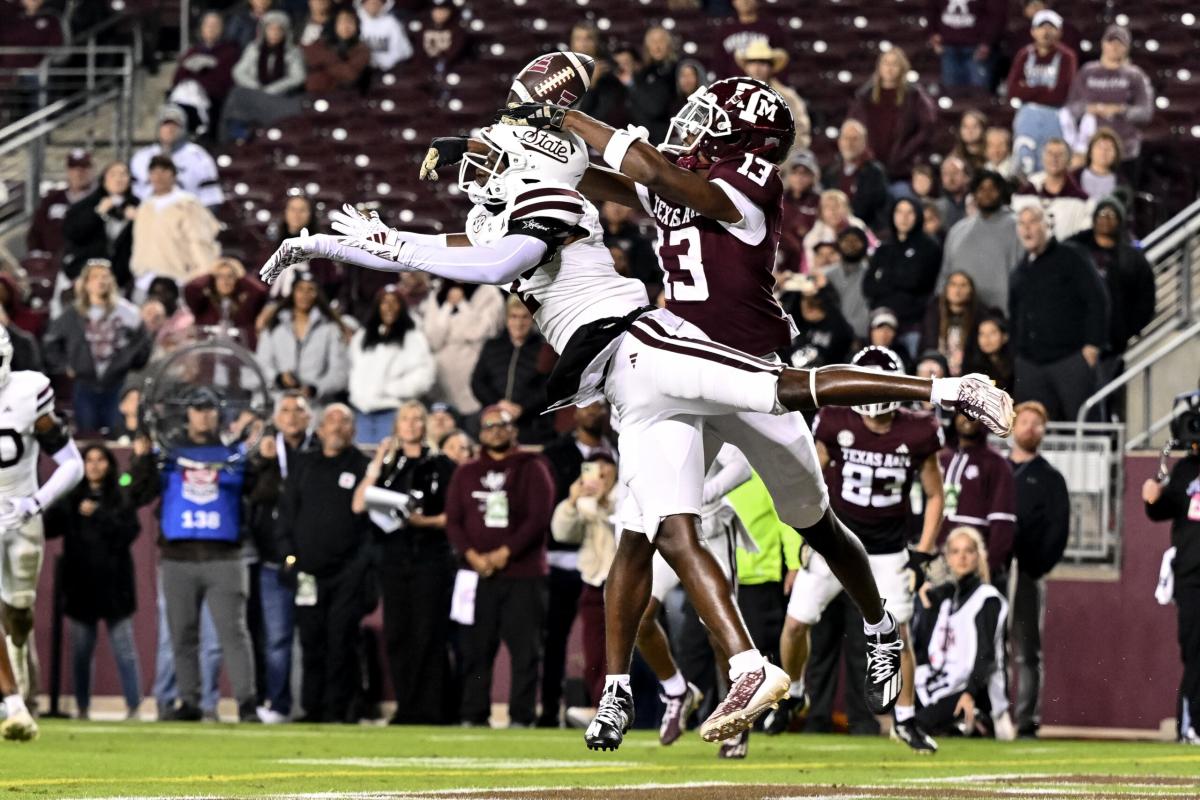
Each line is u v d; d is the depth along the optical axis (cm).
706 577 1260
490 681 2728
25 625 2230
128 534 2911
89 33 4488
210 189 3912
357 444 3062
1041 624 2745
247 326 3297
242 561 2803
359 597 2784
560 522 2720
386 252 1288
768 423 1320
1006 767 1772
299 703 2914
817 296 2848
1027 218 2914
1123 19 4059
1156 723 2795
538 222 1301
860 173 3397
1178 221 3256
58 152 4347
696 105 1312
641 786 1383
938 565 2542
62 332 3266
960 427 2619
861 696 2606
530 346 3017
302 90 4238
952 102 3819
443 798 1217
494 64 4278
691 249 1298
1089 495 2830
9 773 1528
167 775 1515
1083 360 2889
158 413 2769
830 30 4197
